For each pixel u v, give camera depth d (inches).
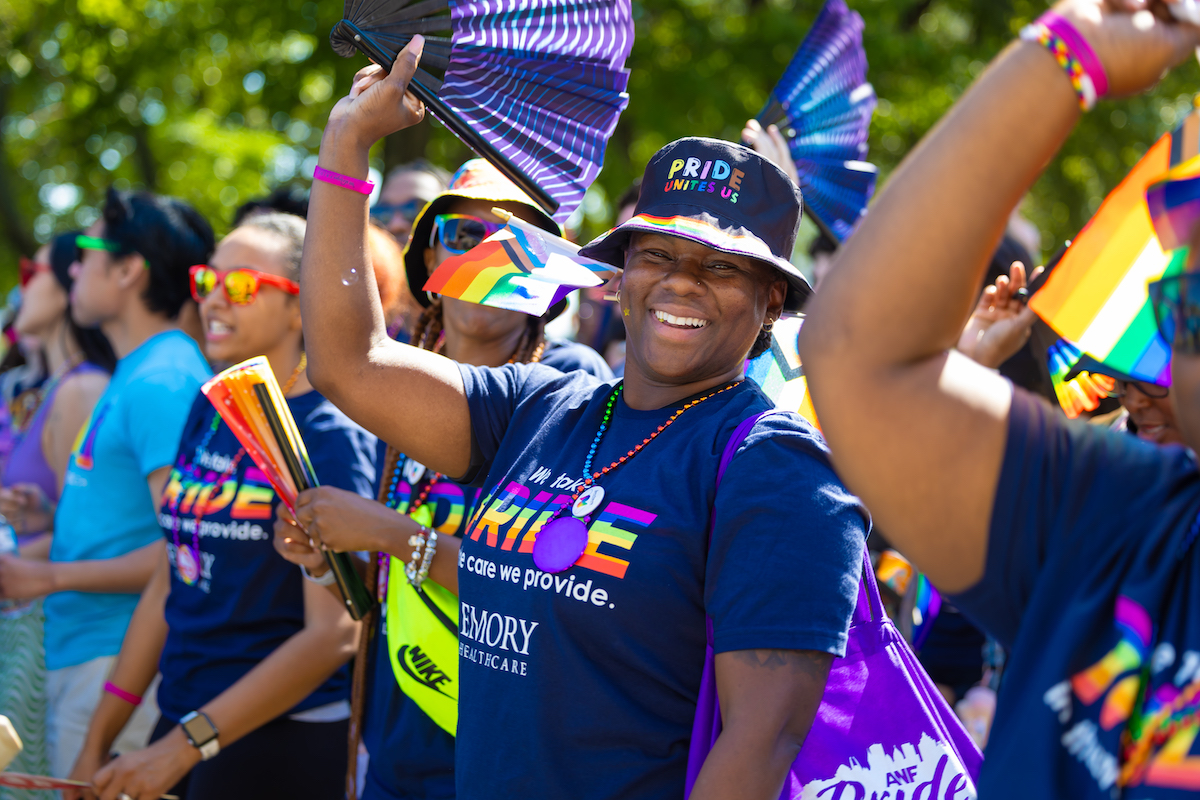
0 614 129.0
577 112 69.1
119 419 124.2
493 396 73.0
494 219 97.1
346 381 70.1
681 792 59.3
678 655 59.6
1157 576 36.9
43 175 679.7
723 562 57.5
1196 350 36.5
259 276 104.5
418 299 105.0
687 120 396.5
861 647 61.7
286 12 380.8
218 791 100.3
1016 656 38.6
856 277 38.9
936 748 61.7
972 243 37.7
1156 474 39.0
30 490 146.1
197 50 446.0
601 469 64.1
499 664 62.4
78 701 125.3
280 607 101.2
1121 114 463.2
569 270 79.7
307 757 101.8
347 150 69.6
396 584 84.6
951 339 39.5
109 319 137.5
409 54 67.0
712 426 62.6
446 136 411.8
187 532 103.3
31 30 526.3
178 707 103.8
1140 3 36.9
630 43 68.6
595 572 59.7
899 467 39.5
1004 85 37.3
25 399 183.0
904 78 424.5
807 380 40.7
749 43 402.3
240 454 102.0
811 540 56.2
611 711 59.3
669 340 65.2
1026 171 37.5
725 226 64.0
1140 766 34.7
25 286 168.1
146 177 592.4
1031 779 35.9
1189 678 34.7
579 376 73.3
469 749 63.2
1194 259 36.8
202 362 130.9
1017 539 39.9
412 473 91.3
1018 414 40.2
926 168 38.1
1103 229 43.7
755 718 54.4
